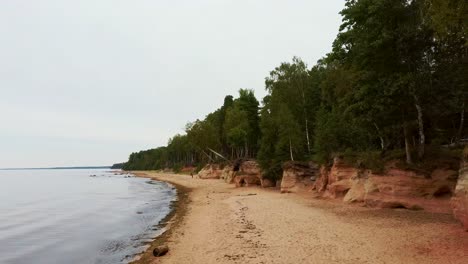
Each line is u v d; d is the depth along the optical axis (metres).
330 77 47.78
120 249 22.25
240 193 51.81
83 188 88.75
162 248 18.95
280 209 30.95
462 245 14.93
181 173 139.88
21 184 113.50
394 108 28.27
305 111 58.78
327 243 17.70
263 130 59.56
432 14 17.58
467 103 28.12
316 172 47.06
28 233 29.73
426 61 28.12
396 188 26.72
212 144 105.94
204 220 28.77
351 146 42.91
